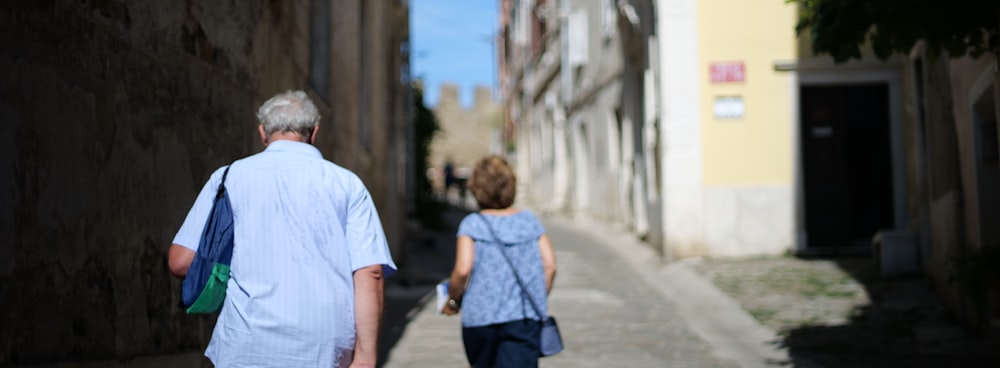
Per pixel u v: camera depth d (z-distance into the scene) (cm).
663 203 1488
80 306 381
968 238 889
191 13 499
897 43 674
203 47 520
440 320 1020
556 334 524
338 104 981
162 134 465
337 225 356
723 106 1464
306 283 348
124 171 423
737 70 1464
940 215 1002
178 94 484
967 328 901
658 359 820
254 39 616
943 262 997
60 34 363
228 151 566
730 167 1463
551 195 2897
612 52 2045
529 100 3359
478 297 520
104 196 403
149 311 455
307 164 363
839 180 1463
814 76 1449
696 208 1469
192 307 348
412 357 824
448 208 3081
